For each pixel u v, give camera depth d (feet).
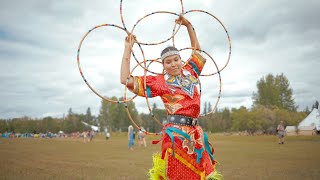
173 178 14.96
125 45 16.72
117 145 111.65
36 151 75.61
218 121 364.38
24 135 326.44
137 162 48.34
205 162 15.38
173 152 14.92
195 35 19.04
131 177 32.73
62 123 417.28
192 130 15.60
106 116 399.44
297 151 66.18
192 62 17.92
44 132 402.11
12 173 35.09
